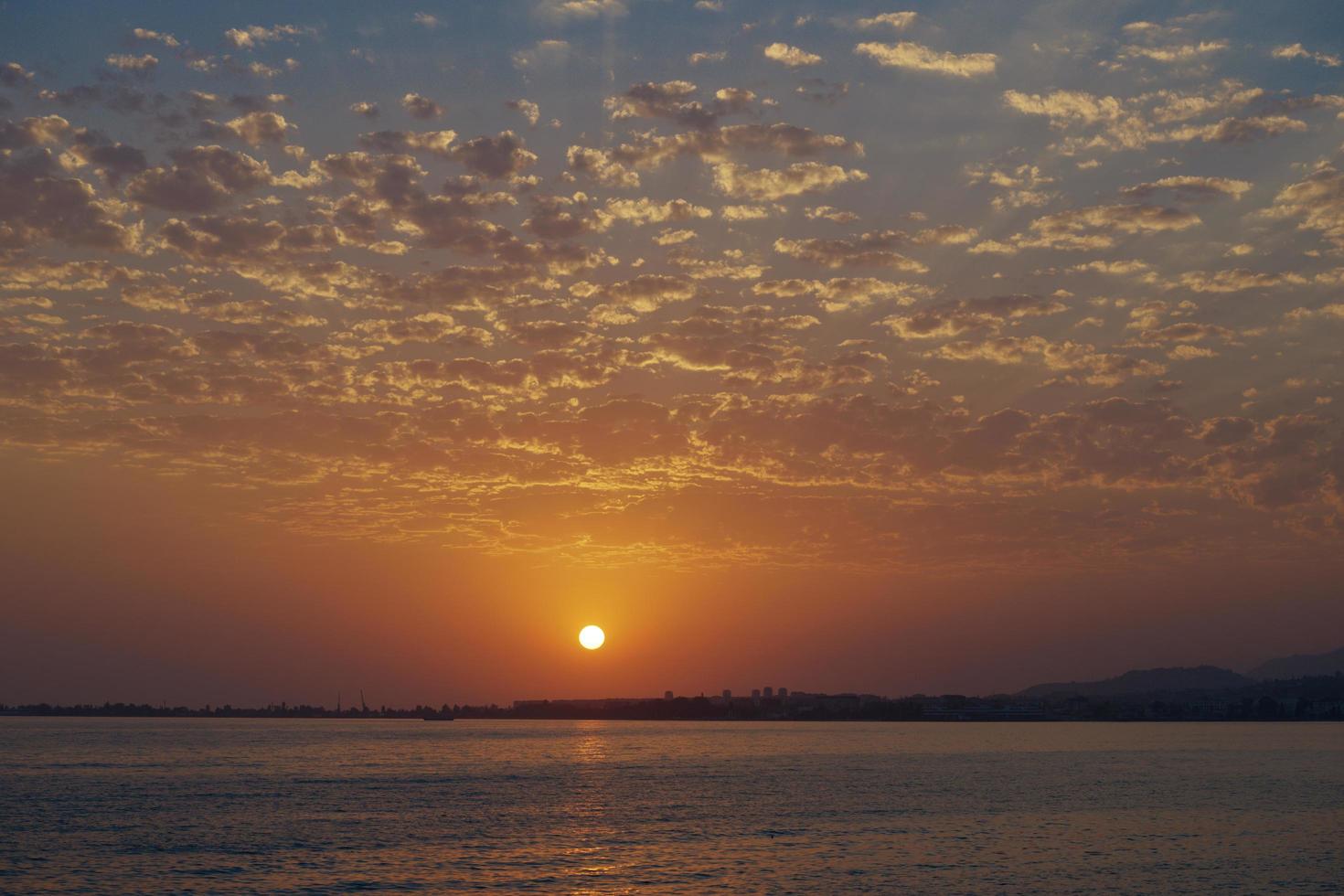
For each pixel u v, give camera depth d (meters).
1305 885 87.88
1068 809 139.75
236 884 89.81
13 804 148.62
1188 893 84.88
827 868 95.75
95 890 88.00
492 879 91.56
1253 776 195.12
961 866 96.31
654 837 115.06
